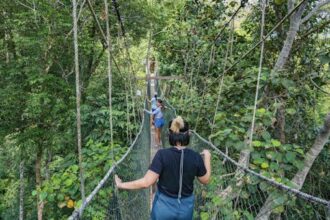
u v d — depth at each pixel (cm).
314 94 503
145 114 794
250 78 459
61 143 920
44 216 812
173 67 962
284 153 344
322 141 397
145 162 554
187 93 698
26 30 845
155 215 237
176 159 237
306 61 520
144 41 1478
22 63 874
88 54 980
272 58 583
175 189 235
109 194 302
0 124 927
